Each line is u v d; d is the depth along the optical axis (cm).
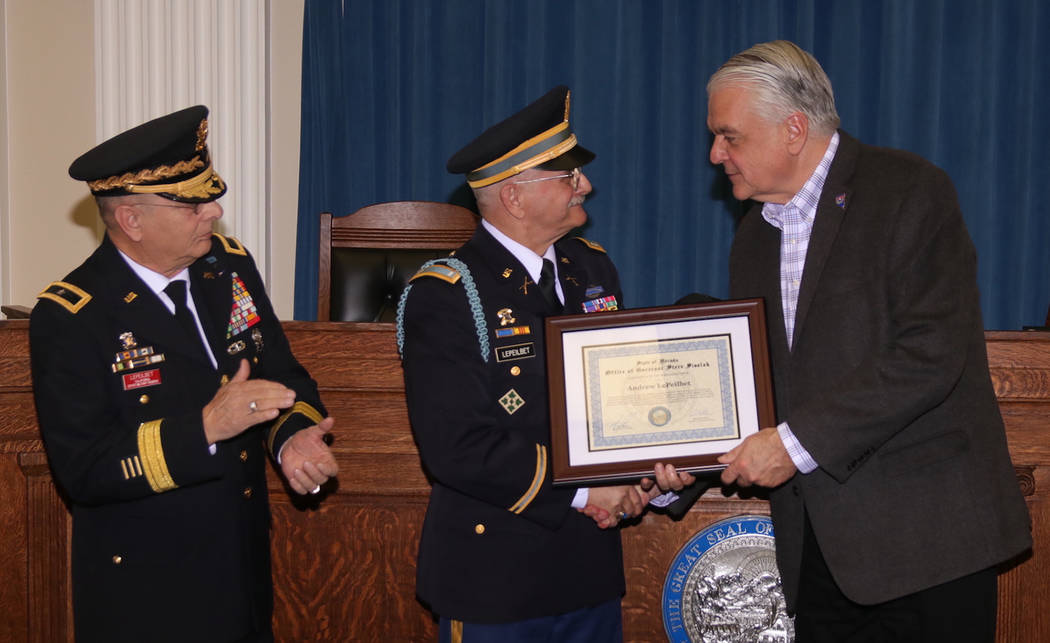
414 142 396
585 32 385
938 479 171
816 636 192
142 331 174
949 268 167
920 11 379
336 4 394
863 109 388
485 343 174
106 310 173
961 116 384
